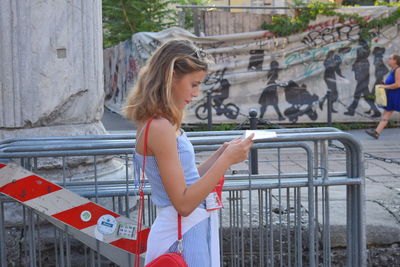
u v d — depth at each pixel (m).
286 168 6.64
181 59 1.98
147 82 1.99
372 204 4.50
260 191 3.23
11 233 3.77
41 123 4.04
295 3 10.84
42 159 3.95
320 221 3.96
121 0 16.62
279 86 10.86
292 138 3.11
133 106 2.02
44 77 3.98
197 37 10.62
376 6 10.81
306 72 10.92
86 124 4.24
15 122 3.99
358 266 3.36
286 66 10.84
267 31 10.71
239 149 2.00
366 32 10.83
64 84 4.05
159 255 2.06
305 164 6.91
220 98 10.77
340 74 10.98
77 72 4.12
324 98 10.99
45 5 3.95
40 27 3.95
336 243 3.88
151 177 2.05
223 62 10.72
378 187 5.30
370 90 11.05
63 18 4.02
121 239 2.87
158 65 1.98
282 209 4.23
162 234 2.06
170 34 10.69
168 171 1.94
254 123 6.27
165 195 2.05
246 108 10.84
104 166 4.25
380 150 8.20
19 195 2.87
